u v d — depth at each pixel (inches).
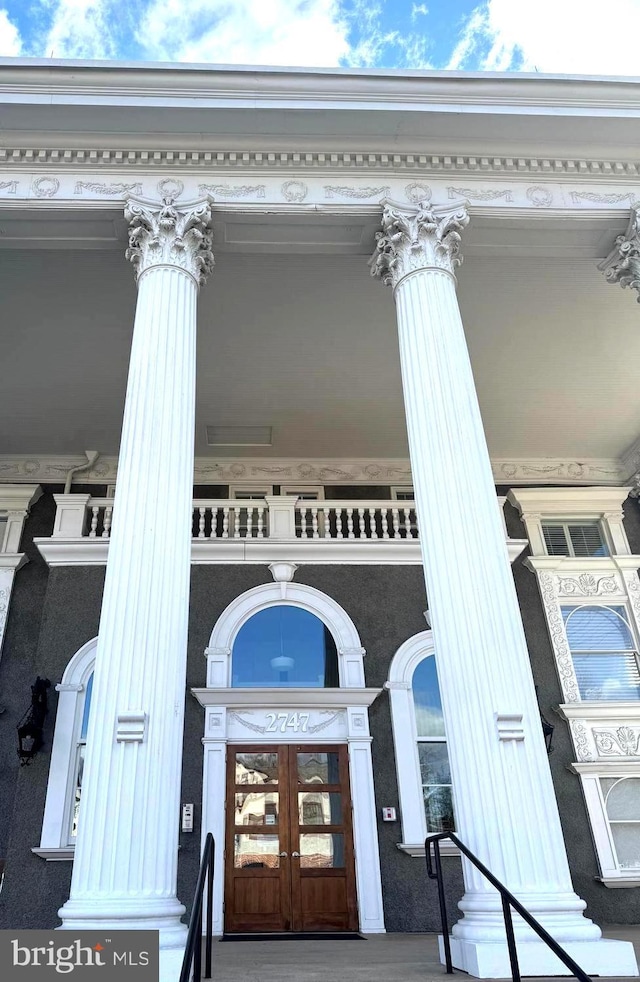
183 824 407.2
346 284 442.6
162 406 289.4
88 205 352.5
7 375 507.8
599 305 466.0
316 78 354.0
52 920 382.0
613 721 490.0
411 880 408.2
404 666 466.6
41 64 343.9
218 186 365.4
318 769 433.7
